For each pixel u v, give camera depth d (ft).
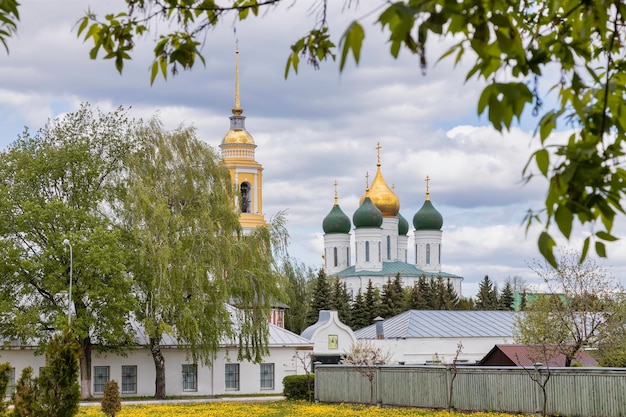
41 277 215.51
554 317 196.44
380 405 186.39
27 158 223.92
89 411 179.32
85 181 226.58
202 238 222.07
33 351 223.51
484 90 21.88
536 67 24.02
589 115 24.72
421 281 511.81
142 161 226.99
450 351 279.08
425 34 21.09
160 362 229.04
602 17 23.97
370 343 249.75
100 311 216.74
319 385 207.72
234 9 31.63
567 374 140.97
